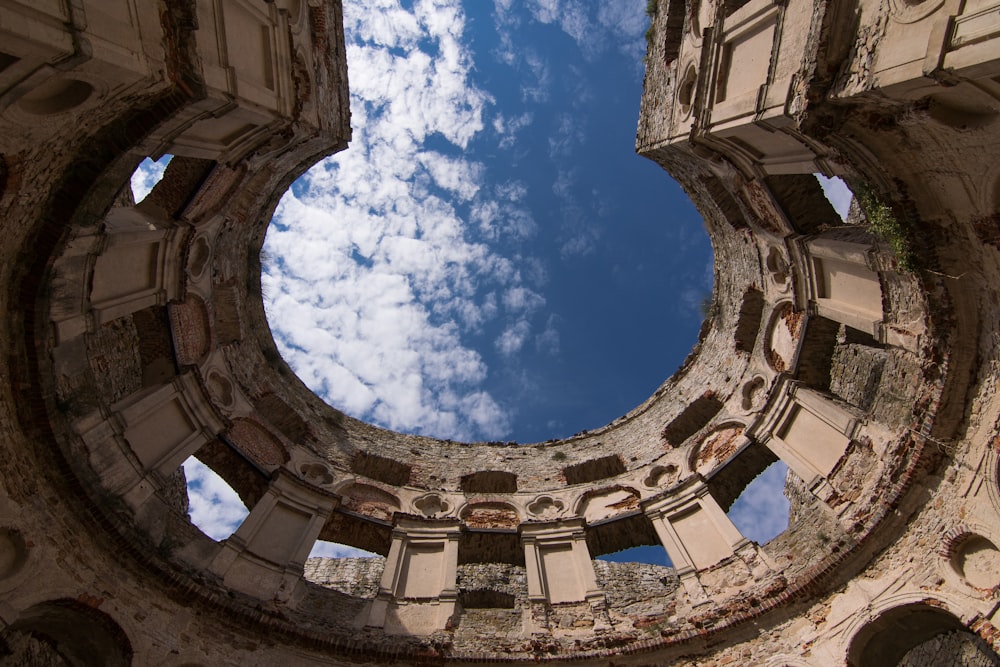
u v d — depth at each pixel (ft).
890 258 38.86
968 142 28.48
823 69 30.63
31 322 32.63
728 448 54.75
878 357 47.78
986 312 34.09
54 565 33.68
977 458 35.42
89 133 29.25
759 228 52.01
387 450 62.69
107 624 35.12
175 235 45.47
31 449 33.76
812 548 43.45
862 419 44.45
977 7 23.59
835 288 46.65
